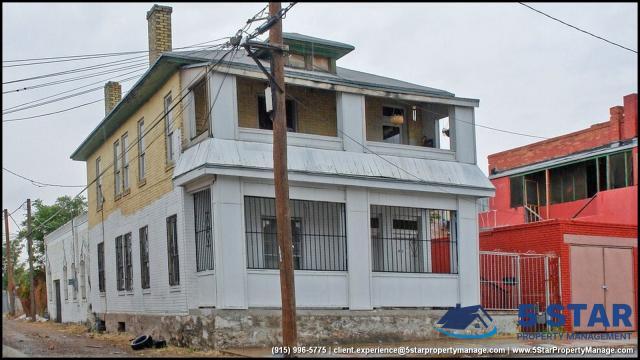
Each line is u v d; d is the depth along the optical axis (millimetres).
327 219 18875
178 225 18281
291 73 17875
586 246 20734
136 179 22016
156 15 22375
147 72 18859
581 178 28391
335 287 17859
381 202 19000
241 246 16688
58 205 45531
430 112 22469
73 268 32219
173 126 19016
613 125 27734
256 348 16188
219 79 17141
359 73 23234
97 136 25703
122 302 23281
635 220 24391
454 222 20203
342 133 18844
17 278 49625
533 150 31812
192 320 17219
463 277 19766
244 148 17031
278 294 17031
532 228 21094
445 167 20047
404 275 18938
